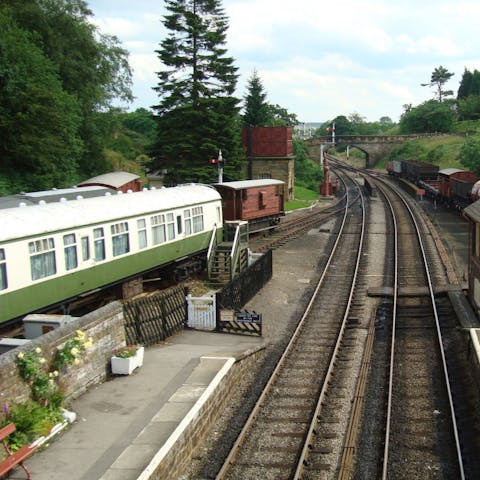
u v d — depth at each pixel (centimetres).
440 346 1568
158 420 1034
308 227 3928
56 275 1631
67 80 4100
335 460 1023
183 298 1736
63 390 1084
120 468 874
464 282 2288
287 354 1575
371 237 3475
